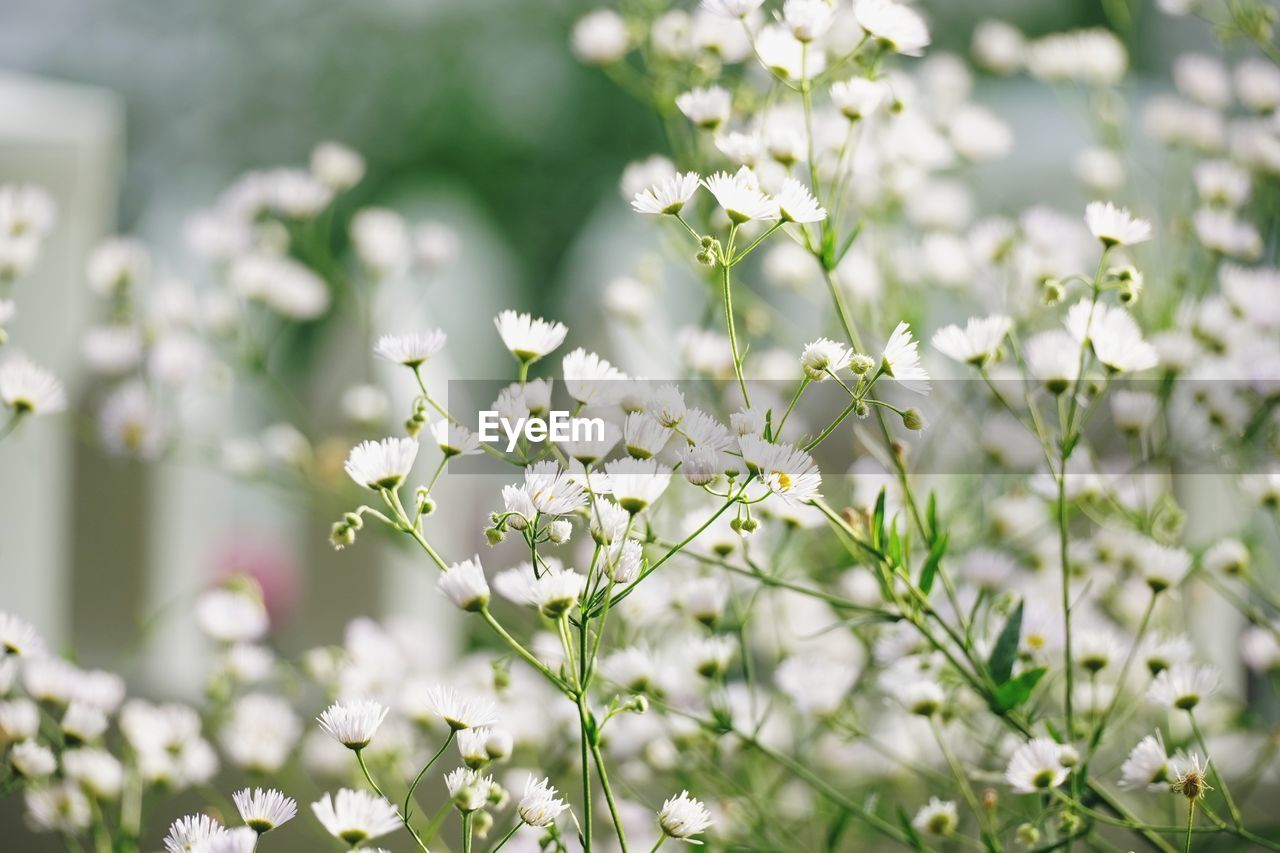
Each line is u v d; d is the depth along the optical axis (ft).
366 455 2.48
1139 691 3.03
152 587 3.51
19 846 3.23
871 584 3.03
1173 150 3.40
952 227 3.38
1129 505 3.08
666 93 3.17
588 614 2.46
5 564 3.53
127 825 2.93
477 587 2.44
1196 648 3.40
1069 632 2.71
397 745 3.07
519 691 3.03
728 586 2.94
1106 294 3.29
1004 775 2.72
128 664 3.44
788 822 3.14
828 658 3.25
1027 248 3.13
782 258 3.25
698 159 3.11
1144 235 2.63
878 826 2.80
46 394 2.79
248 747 2.94
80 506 3.51
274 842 3.24
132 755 3.01
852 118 2.74
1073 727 2.79
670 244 3.21
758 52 2.75
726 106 2.83
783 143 2.75
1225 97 3.38
